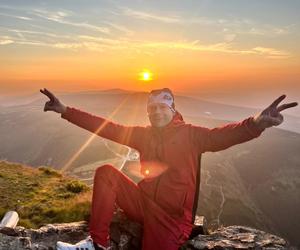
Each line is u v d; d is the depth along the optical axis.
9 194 5.40
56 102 1.91
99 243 1.68
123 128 1.95
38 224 4.22
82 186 6.14
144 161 1.87
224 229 2.17
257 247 1.91
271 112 1.55
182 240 1.74
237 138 1.66
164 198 1.76
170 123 1.84
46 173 7.33
